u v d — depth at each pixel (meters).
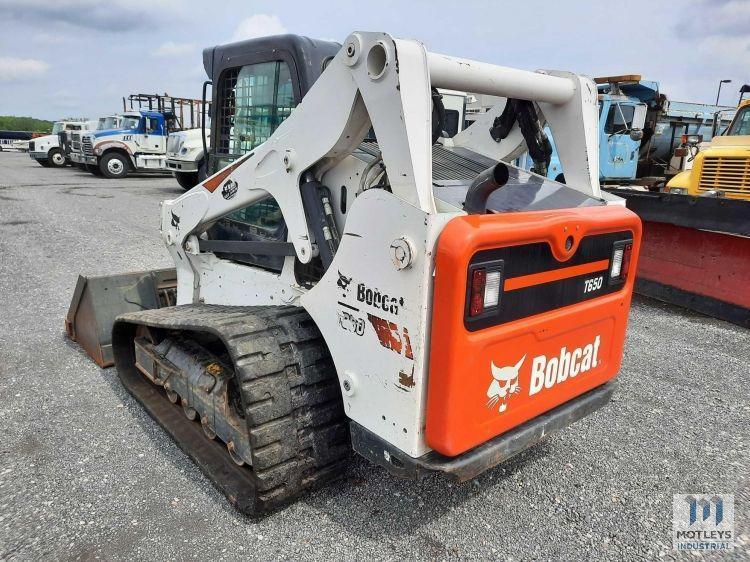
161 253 7.88
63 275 6.64
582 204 2.46
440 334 1.87
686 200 5.25
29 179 17.77
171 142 14.28
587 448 3.10
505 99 2.97
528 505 2.60
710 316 5.39
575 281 2.32
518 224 1.96
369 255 2.05
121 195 14.11
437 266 1.84
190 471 2.82
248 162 2.75
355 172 2.35
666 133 12.83
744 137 7.09
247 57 2.94
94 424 3.28
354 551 2.27
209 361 2.93
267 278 2.98
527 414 2.23
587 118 2.65
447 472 1.96
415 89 1.91
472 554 2.27
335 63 2.14
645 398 3.70
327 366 2.45
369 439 2.18
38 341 4.57
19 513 2.48
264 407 2.28
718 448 3.11
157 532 2.37
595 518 2.51
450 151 3.00
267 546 2.29
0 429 3.21
